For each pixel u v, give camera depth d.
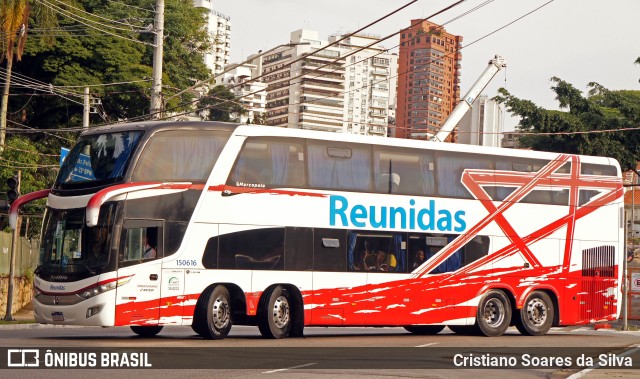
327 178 23.05
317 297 22.64
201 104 73.50
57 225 20.73
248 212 21.83
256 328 29.42
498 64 37.50
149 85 53.28
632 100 60.72
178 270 20.77
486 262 25.33
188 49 62.72
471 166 25.39
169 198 20.78
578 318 26.78
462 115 37.34
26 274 40.88
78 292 20.02
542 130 58.09
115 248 19.98
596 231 27.25
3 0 41.19
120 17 55.31
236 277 21.55
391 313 23.69
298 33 175.50
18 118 55.25
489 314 25.53
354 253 23.22
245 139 22.00
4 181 45.12
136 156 20.52
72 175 21.05
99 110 54.94
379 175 23.84
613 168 27.81
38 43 50.97
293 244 22.38
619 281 27.47
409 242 24.11
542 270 26.23
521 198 26.09
